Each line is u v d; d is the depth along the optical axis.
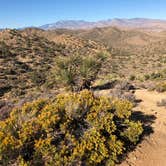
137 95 17.27
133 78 31.11
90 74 21.52
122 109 9.88
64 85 22.05
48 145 7.41
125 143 9.20
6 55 63.16
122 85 19.88
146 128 10.70
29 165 6.94
